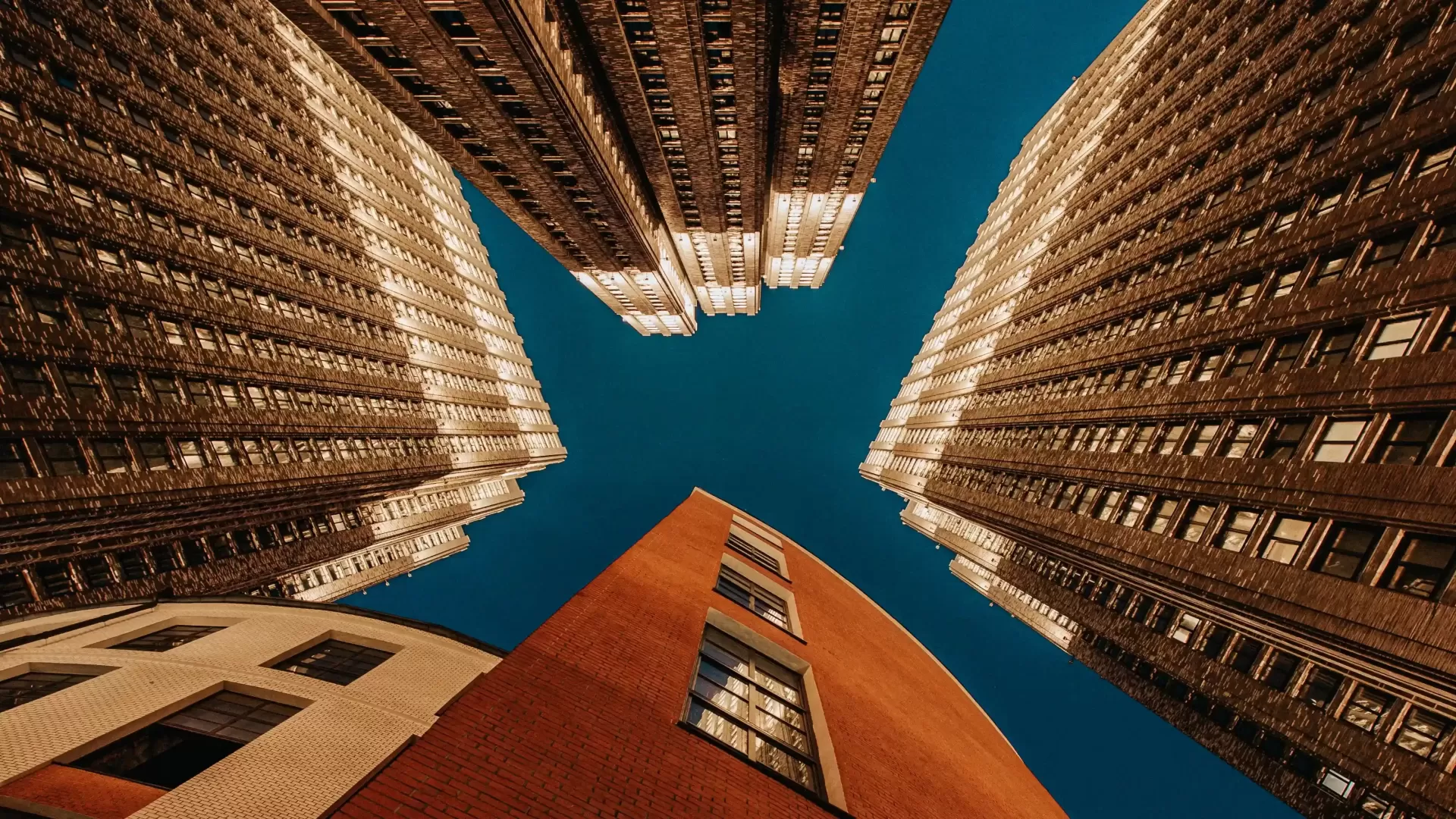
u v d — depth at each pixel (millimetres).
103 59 34406
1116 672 39469
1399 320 17844
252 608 17734
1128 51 61531
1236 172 29078
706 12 42062
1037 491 39125
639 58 46375
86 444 26922
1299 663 22875
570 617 12898
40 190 28016
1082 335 41344
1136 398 30359
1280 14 31078
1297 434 20281
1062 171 67000
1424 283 16953
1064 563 44750
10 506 23312
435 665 13594
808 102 54969
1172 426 27188
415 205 81250
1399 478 15961
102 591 31531
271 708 12023
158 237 34312
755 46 44094
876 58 49344
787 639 18562
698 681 14094
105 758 10422
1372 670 17219
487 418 78562
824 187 70562
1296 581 18250
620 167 59875
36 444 25031
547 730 9438
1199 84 38094
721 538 26375
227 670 12664
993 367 59375
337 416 47344
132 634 16312
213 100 44469
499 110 43812
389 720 11055
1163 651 31125
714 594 18797
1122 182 45344
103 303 29766
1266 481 20438
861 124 58938
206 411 33844
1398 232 19000
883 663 23703
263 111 51844
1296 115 26000
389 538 67000
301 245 50031
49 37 30641
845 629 24469
